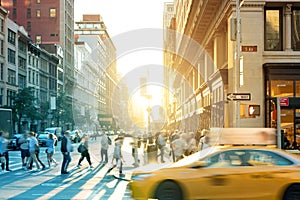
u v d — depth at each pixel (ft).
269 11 100.22
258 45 96.32
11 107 201.87
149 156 43.91
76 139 174.91
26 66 247.91
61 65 324.39
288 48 98.63
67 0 345.92
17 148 138.82
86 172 69.92
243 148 35.78
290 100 94.89
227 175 34.53
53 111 258.16
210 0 109.70
